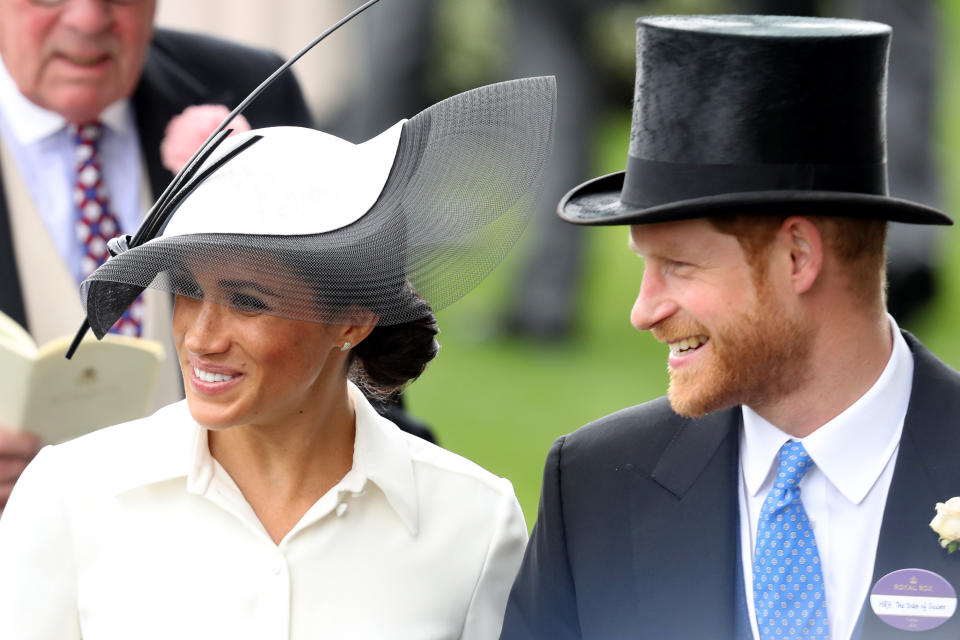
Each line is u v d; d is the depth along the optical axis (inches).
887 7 1242.6
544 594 463.8
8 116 647.1
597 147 1402.6
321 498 457.4
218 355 426.6
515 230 458.0
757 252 417.7
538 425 1327.5
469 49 1322.6
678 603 445.7
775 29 418.9
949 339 1406.3
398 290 438.9
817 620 429.1
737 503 449.7
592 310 1592.0
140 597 446.3
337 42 1305.4
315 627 450.6
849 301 425.4
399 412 666.2
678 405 434.9
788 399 433.1
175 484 454.6
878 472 433.4
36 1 618.5
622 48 1352.1
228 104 690.2
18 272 642.8
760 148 414.6
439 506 473.1
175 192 432.5
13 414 552.1
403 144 450.3
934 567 422.3
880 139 426.3
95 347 554.3
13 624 442.0
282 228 421.4
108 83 639.8
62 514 451.8
